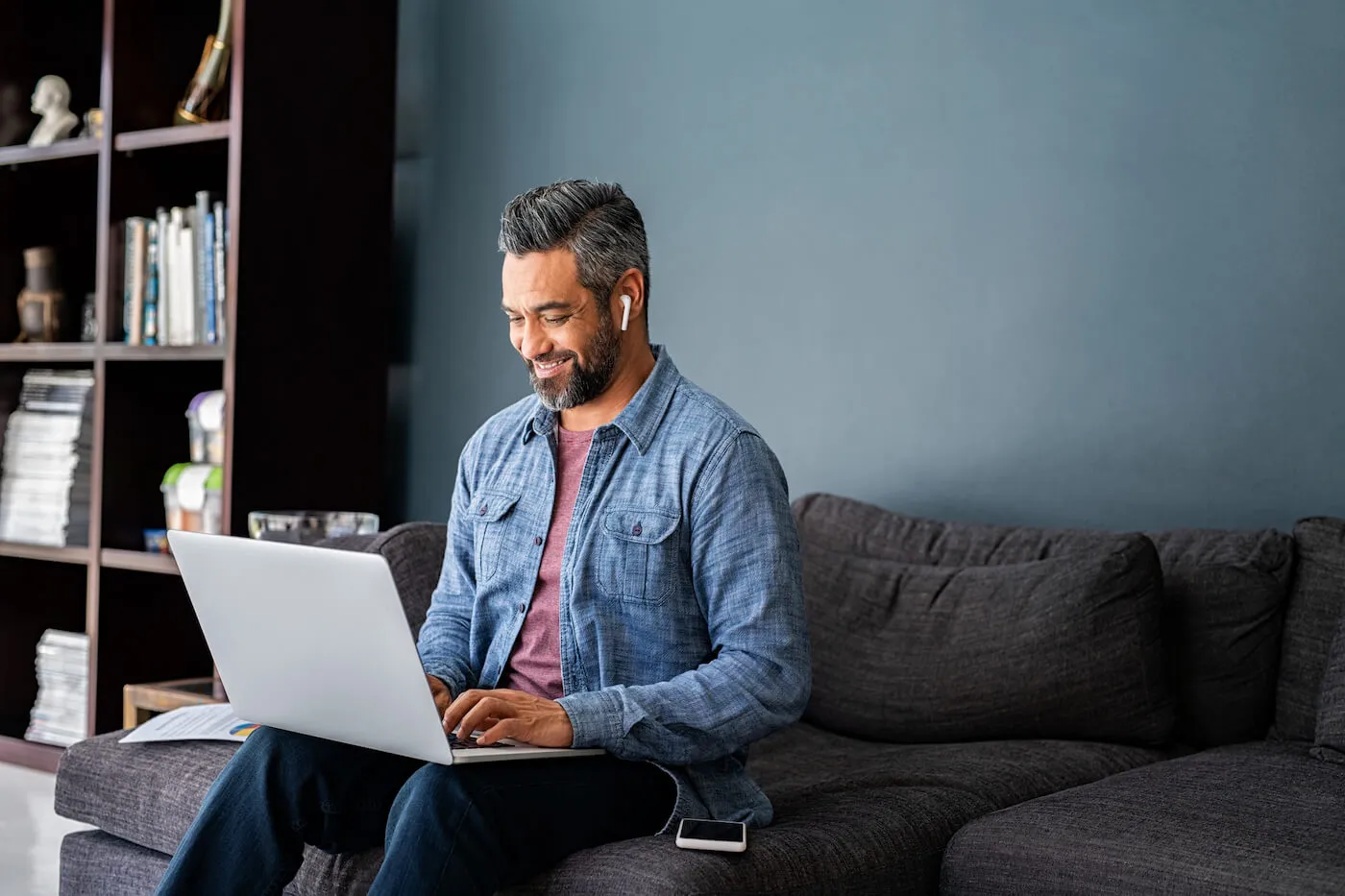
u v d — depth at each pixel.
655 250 3.12
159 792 1.88
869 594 2.38
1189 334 2.47
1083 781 1.95
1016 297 2.65
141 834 1.89
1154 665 2.11
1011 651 2.16
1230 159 2.43
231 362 3.01
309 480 3.21
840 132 2.87
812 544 2.58
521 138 3.32
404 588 2.23
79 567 3.78
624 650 1.61
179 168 3.40
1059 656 2.12
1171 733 2.14
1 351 3.48
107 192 3.26
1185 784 1.72
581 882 1.43
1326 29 2.35
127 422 3.32
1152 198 2.51
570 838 1.49
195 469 3.18
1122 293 2.54
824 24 2.89
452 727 1.44
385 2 3.37
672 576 1.60
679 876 1.37
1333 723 1.89
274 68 3.08
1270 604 2.14
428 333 3.45
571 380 1.63
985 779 1.87
